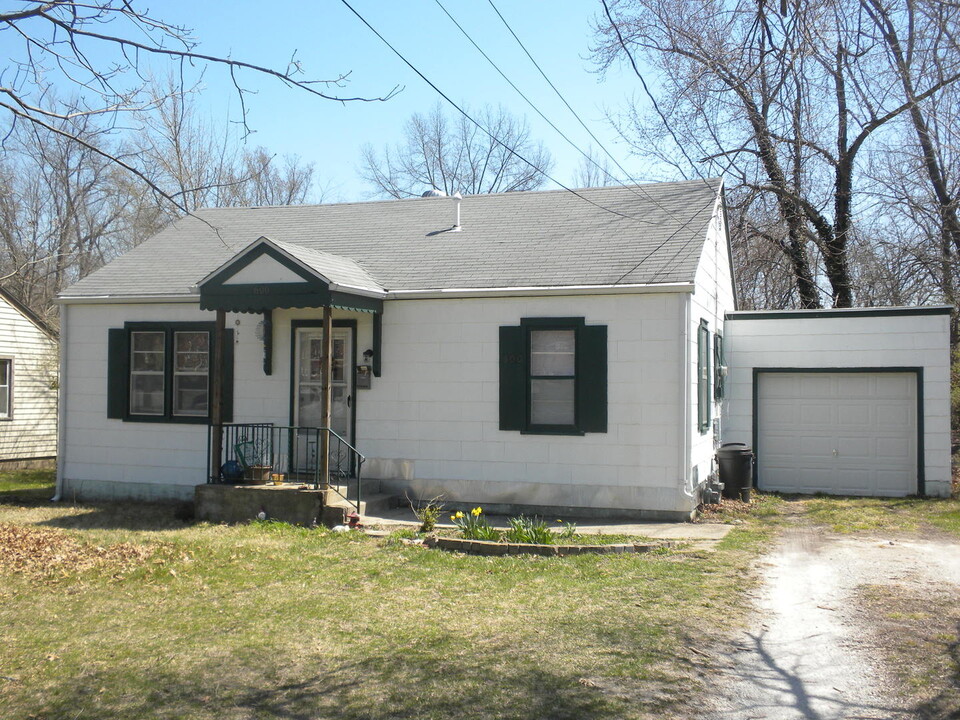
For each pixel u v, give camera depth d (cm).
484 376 1378
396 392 1420
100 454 1573
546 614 782
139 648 700
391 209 1792
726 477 1498
